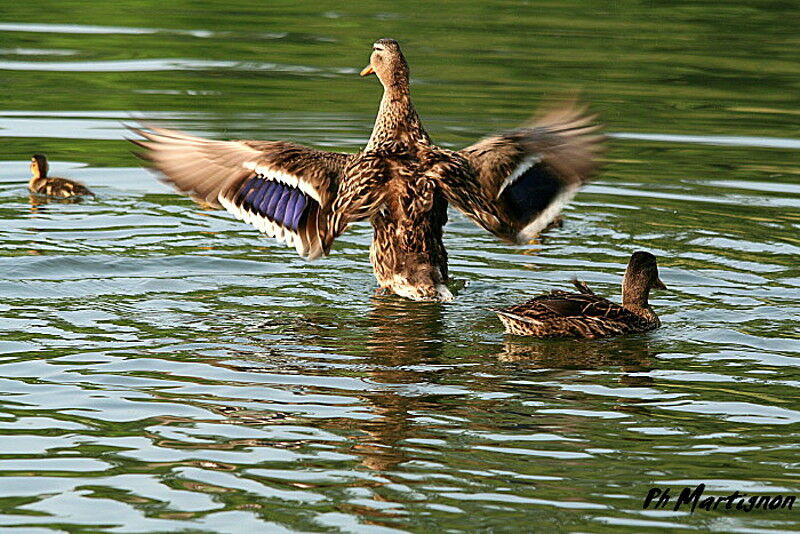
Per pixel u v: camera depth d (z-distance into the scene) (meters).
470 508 8.63
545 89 24.52
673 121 22.86
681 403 10.77
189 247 15.88
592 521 8.49
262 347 12.09
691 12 32.31
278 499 8.75
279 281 14.67
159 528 8.31
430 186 13.65
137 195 18.53
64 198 18.09
